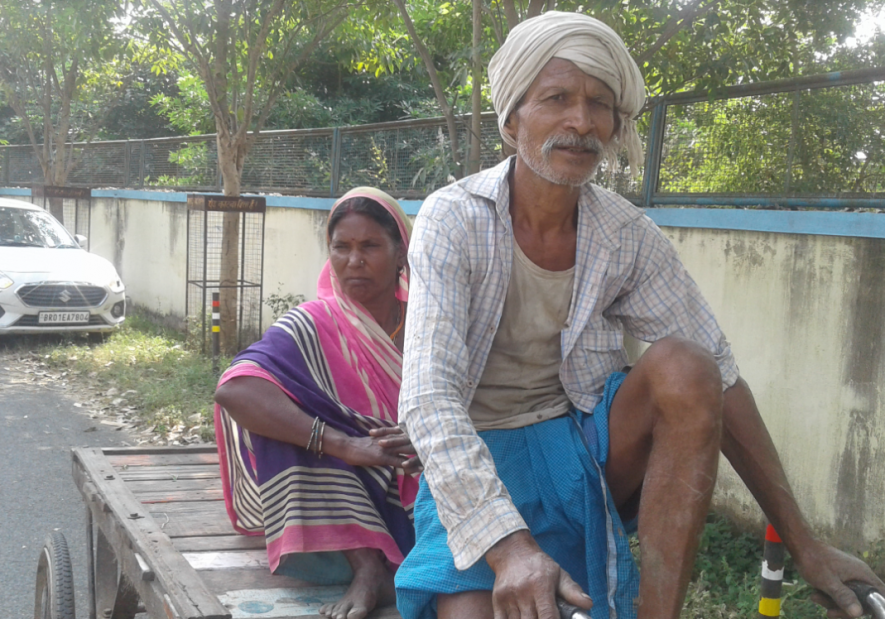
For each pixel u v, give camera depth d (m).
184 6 8.20
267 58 8.46
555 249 1.77
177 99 15.96
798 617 3.52
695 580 4.03
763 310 4.46
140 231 12.14
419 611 1.63
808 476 4.24
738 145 4.80
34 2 10.84
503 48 1.70
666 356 1.49
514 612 1.34
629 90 1.67
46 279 9.48
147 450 3.40
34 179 16.69
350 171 8.57
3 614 3.71
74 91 14.03
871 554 3.79
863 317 3.97
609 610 1.61
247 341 9.98
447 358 1.60
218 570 2.33
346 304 2.83
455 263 1.69
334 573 2.34
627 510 1.82
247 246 10.00
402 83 15.64
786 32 5.54
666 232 5.07
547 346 1.81
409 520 2.55
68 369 8.66
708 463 1.43
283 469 2.42
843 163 4.29
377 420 2.65
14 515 4.88
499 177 1.74
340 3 7.85
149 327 11.18
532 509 1.68
